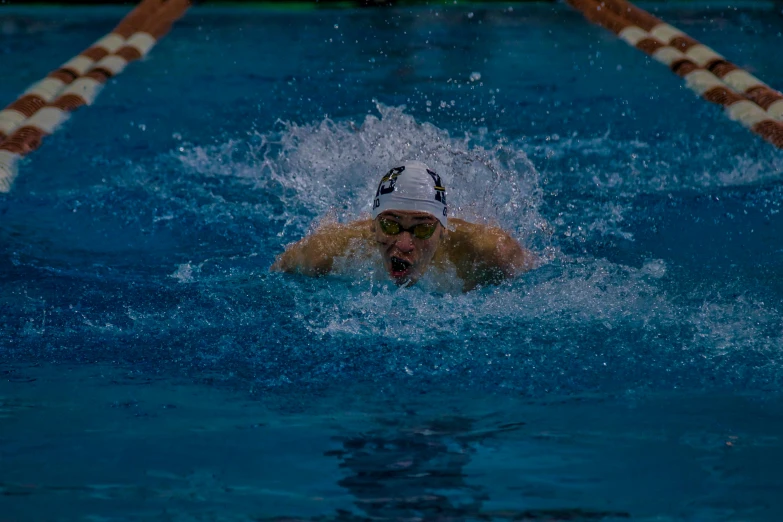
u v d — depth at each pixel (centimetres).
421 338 868
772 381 764
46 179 1373
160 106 1766
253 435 676
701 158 1437
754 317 898
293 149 1488
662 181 1345
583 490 588
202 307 946
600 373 789
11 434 675
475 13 2734
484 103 1773
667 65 1820
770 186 1304
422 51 2236
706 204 1245
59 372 794
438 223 974
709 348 834
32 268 1054
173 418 705
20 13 2753
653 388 757
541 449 652
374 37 2406
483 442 659
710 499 575
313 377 785
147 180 1379
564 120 1659
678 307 927
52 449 651
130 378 783
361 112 1712
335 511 561
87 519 554
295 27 2545
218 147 1530
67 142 1545
